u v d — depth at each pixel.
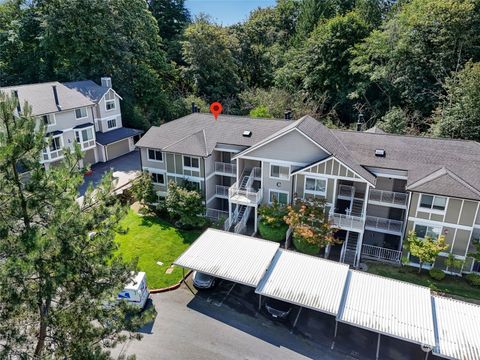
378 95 56.41
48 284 12.02
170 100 61.78
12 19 56.91
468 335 19.95
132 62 58.91
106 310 14.21
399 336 19.67
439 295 24.34
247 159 35.66
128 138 53.00
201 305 24.67
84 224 13.27
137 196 35.38
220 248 27.11
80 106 44.72
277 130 35.06
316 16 70.62
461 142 31.22
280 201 33.34
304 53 60.69
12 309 11.77
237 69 69.75
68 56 53.84
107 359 13.41
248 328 22.81
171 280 26.89
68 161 14.12
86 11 51.69
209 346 21.31
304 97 58.56
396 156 30.67
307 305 21.70
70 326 13.34
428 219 27.83
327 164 29.53
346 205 32.59
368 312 21.33
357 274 24.73
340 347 21.59
